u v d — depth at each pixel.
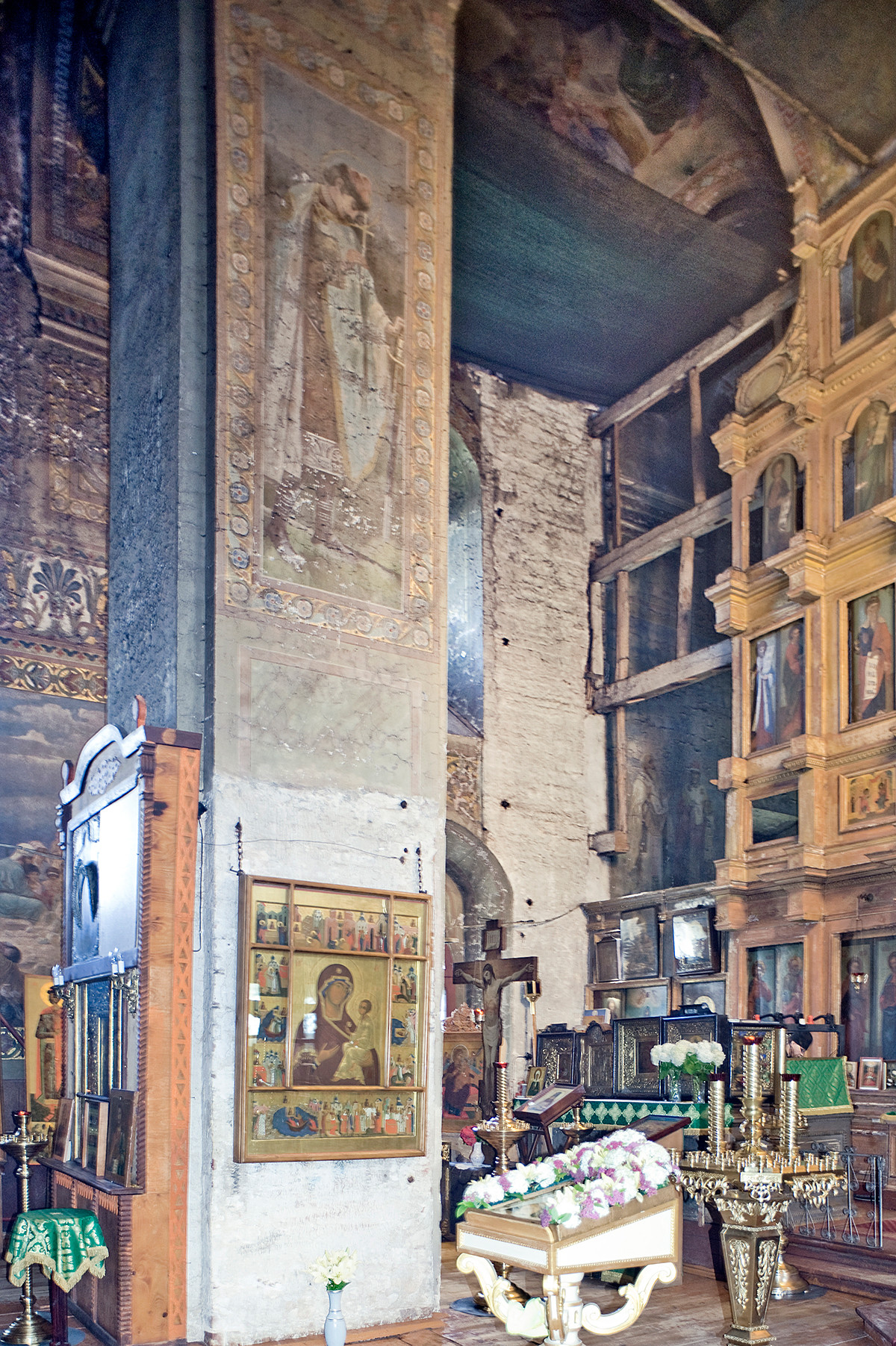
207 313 8.70
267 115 9.15
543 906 18.23
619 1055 11.15
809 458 16.05
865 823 14.43
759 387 17.17
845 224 16.14
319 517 8.80
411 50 10.22
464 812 17.75
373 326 9.50
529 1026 17.55
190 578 8.22
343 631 8.71
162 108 9.45
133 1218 6.90
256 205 8.93
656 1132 8.87
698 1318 7.75
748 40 14.69
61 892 10.98
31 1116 10.69
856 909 14.33
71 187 13.20
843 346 15.81
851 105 15.26
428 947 8.49
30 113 13.05
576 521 20.30
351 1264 6.86
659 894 17.27
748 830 16.09
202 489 8.41
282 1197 7.38
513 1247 6.12
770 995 15.34
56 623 12.16
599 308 18.41
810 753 15.05
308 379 8.97
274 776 8.05
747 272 17.61
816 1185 6.88
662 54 14.98
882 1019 13.83
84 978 8.41
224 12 9.02
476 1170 10.78
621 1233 6.09
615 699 19.41
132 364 9.68
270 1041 7.50
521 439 19.94
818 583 15.55
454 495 19.44
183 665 8.03
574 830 18.92
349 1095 7.81
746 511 17.08
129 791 7.77
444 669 9.31
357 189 9.62
